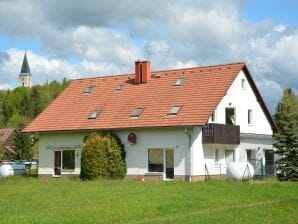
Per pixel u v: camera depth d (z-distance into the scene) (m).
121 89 47.00
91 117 44.44
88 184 34.12
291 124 41.59
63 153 45.62
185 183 33.75
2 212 21.28
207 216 19.81
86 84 50.78
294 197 26.62
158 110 41.12
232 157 42.06
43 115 48.19
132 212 20.98
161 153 39.88
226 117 41.88
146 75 46.09
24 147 89.00
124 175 40.94
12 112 147.75
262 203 24.33
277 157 47.12
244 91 43.91
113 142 40.53
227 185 32.00
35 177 46.19
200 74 43.69
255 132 45.09
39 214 20.47
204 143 38.84
